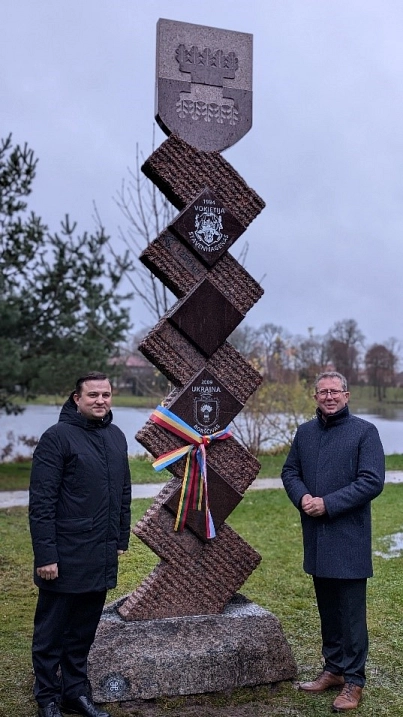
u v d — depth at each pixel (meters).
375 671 4.23
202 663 3.78
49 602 3.46
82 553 3.42
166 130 4.10
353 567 3.76
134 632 3.77
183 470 4.01
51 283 13.79
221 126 4.14
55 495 3.41
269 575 6.53
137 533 3.93
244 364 4.16
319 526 3.85
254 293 4.16
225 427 4.08
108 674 3.67
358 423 3.94
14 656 4.41
